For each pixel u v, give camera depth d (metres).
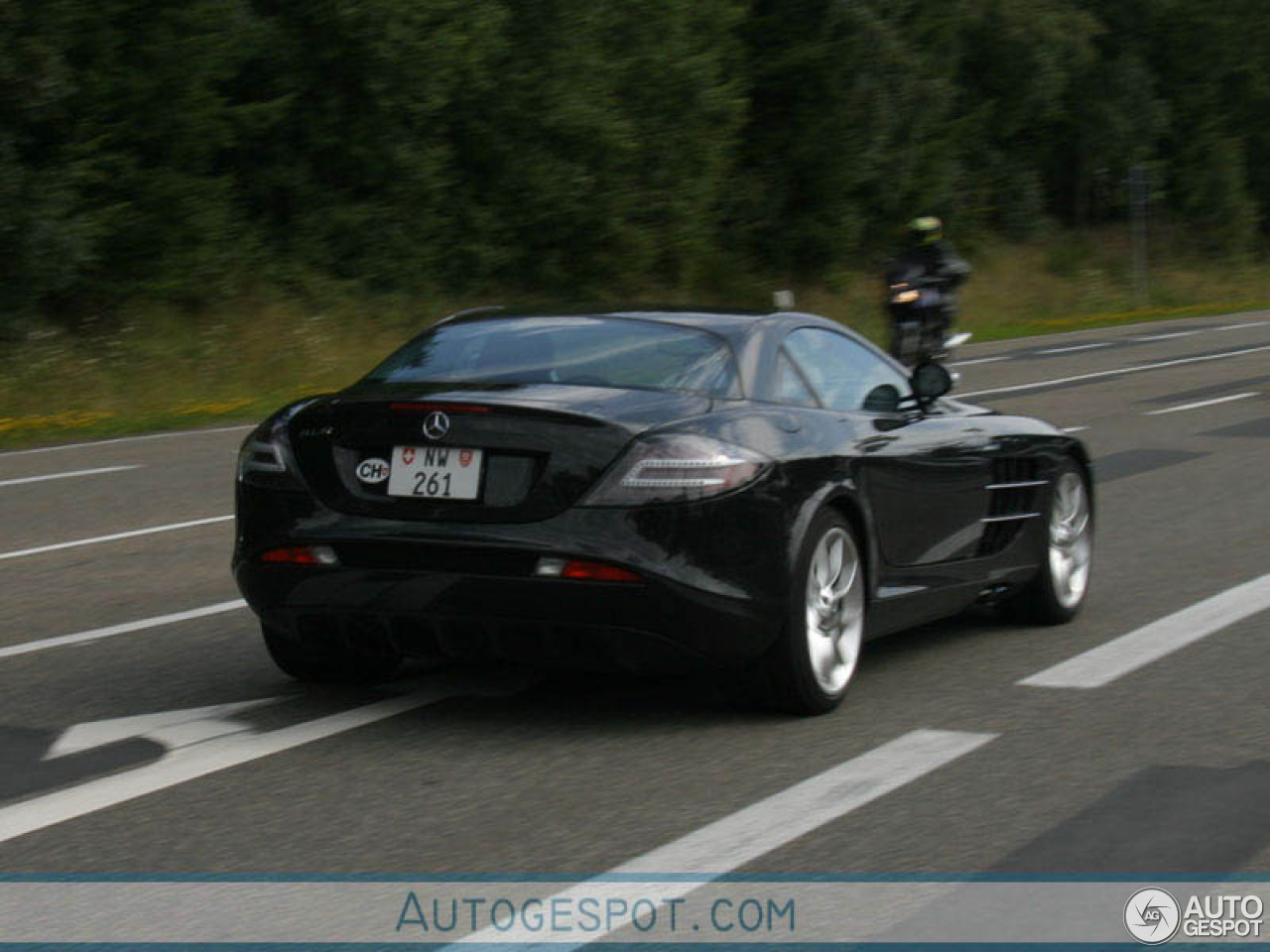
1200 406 34.25
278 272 45.88
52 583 16.41
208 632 13.84
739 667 10.48
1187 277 87.75
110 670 12.36
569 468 9.90
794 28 65.56
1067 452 14.12
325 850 8.12
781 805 8.80
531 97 51.41
